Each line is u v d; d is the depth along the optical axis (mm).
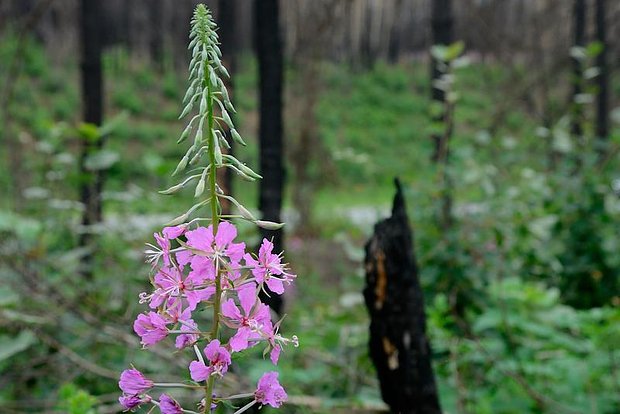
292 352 4379
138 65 41062
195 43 1636
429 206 5660
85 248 5301
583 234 6004
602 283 5930
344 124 36250
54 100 31453
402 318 3227
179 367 4176
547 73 11219
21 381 4422
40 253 4879
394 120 37438
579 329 4762
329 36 15289
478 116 27625
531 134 8961
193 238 1651
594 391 4090
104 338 4598
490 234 5652
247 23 42094
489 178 6102
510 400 4059
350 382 4414
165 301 1695
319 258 10992
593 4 11648
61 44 37250
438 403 3301
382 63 45875
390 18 44406
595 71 7551
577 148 6773
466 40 16578
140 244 5738
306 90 15914
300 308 7328
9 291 4535
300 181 15531
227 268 1653
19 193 6691
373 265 3230
